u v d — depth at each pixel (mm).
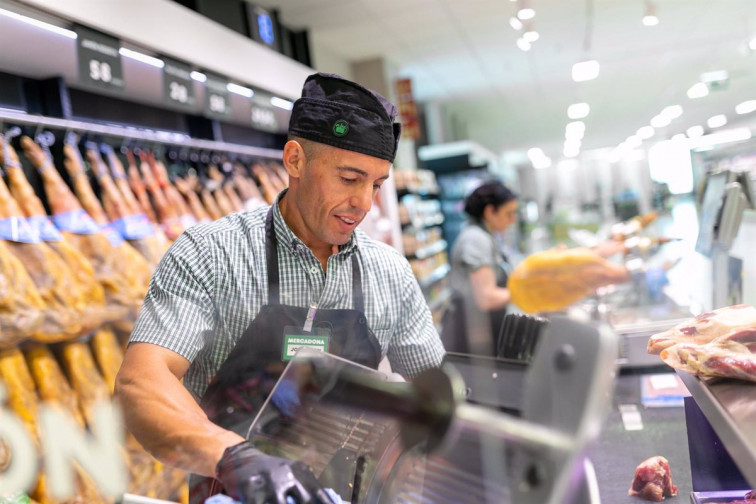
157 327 1339
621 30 7191
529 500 449
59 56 2721
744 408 981
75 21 2387
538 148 21016
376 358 1477
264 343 1372
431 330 1645
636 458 1355
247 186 3961
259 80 3764
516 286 1460
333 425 788
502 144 19250
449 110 12406
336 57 7203
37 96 3014
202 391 1463
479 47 7539
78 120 3289
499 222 3021
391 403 673
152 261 2781
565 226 4887
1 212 2154
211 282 1429
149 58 2943
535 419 493
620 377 1892
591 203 19703
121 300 2434
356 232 1576
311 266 1463
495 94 10859
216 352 1453
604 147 21141
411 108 7949
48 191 2516
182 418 962
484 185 3023
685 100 11008
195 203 3436
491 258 2684
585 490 642
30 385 2006
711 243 2189
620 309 2322
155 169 3236
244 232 1487
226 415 1153
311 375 839
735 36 7641
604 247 2371
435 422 571
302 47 6039
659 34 7430
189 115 4148
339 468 756
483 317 2385
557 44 7684
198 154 3748
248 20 4395
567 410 458
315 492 722
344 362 862
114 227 2762
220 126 4352
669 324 2008
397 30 6461
